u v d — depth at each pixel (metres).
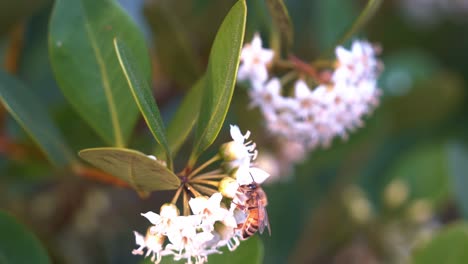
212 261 0.32
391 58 0.48
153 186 0.30
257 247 0.32
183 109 0.33
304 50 0.44
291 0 0.44
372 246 0.46
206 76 0.30
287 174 0.44
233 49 0.29
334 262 0.46
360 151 0.45
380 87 0.47
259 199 0.32
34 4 0.38
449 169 0.45
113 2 0.33
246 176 0.30
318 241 0.46
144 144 0.40
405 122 0.50
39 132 0.33
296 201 0.48
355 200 0.46
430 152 0.47
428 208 0.46
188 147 0.44
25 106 0.33
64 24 0.33
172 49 0.38
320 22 0.43
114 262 0.46
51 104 0.41
